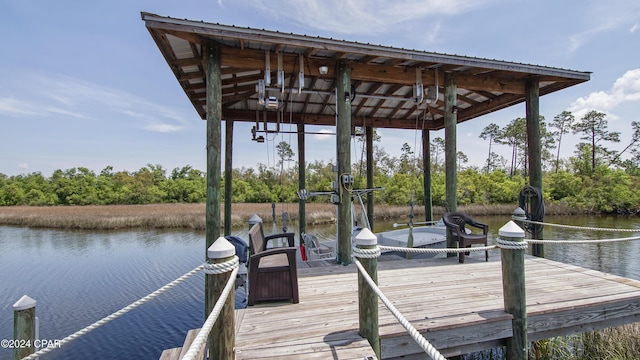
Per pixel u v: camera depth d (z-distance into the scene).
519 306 2.54
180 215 24.48
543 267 4.21
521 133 37.94
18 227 23.73
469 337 2.45
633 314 3.04
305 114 7.79
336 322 2.51
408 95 6.74
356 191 5.77
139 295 8.88
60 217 24.67
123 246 15.62
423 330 2.34
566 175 28.09
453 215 5.04
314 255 5.54
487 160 46.72
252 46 4.20
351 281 3.65
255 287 2.95
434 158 43.97
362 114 8.09
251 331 2.37
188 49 4.22
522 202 5.62
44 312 7.78
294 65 4.52
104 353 5.95
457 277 3.73
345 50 4.16
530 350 4.24
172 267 11.60
